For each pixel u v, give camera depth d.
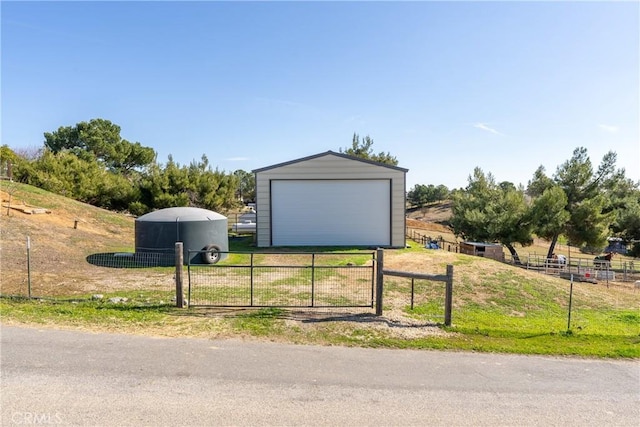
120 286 7.71
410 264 11.44
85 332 4.91
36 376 3.62
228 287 7.95
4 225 11.79
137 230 11.02
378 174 15.87
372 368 4.05
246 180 49.41
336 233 15.98
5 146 27.34
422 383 3.71
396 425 2.94
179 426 2.84
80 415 2.96
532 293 8.59
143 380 3.60
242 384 3.57
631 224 26.97
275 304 6.62
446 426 2.95
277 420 2.96
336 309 6.34
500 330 5.50
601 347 4.91
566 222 20.45
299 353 4.42
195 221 10.84
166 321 5.47
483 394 3.51
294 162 15.88
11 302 6.20
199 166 25.25
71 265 9.54
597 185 21.20
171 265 10.40
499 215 20.77
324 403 3.26
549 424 3.02
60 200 17.47
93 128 37.69
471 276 9.69
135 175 29.98
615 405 3.36
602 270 17.47
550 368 4.19
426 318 6.03
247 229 21.59
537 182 22.77
